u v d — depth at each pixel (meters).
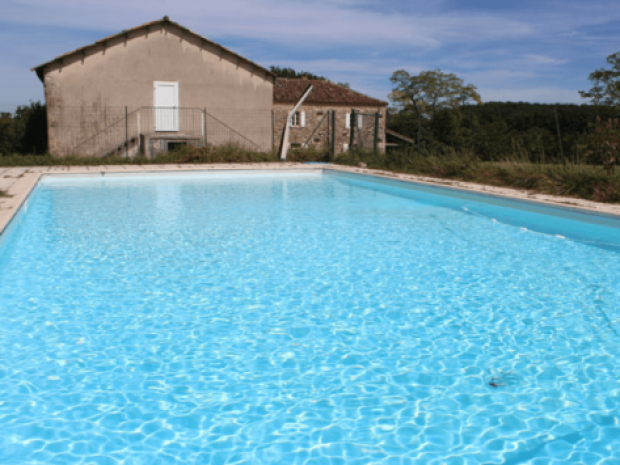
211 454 2.41
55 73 19.44
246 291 4.91
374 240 7.16
